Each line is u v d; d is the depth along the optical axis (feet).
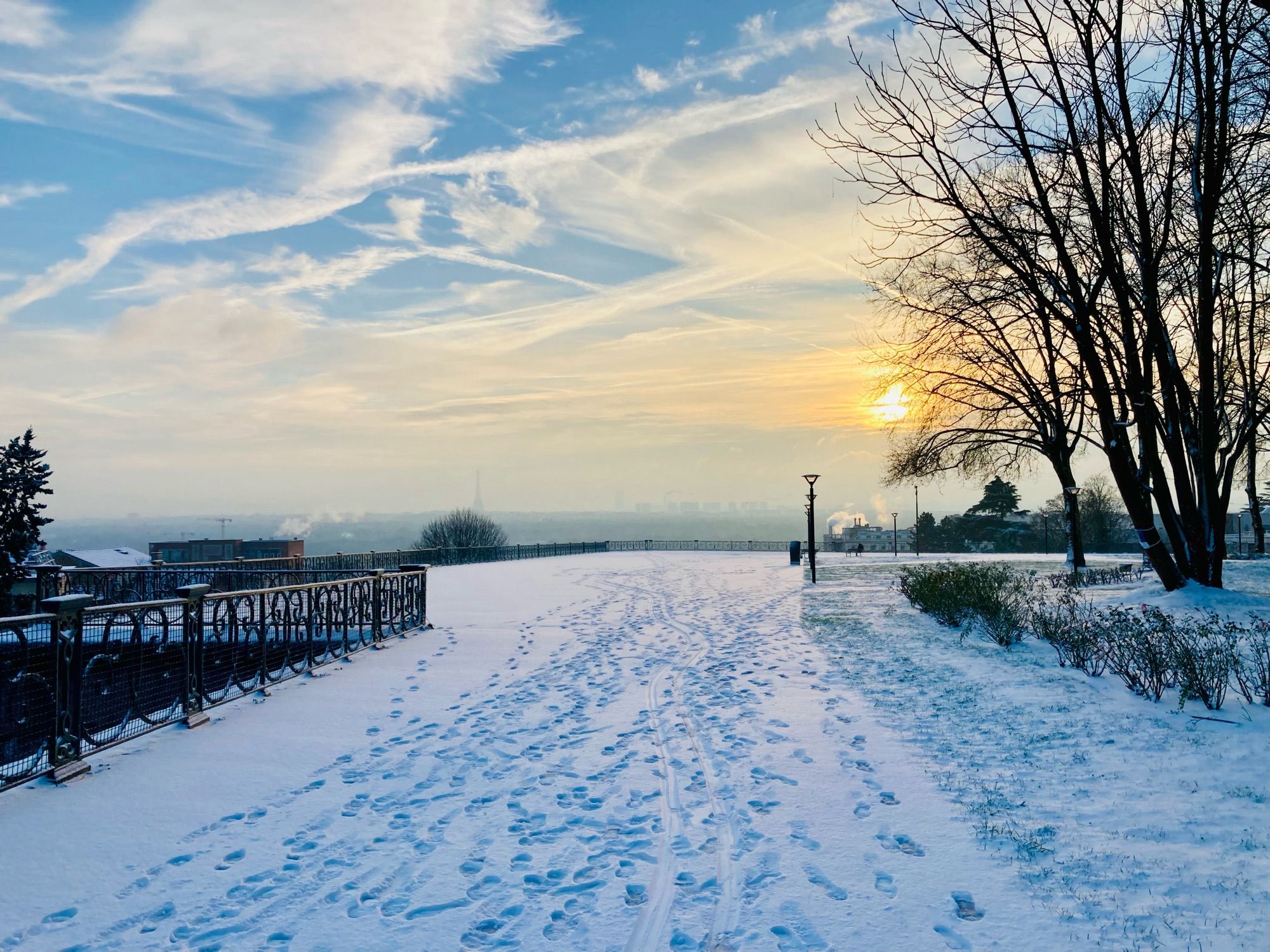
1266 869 13.02
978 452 87.71
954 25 42.24
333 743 21.85
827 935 11.55
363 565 94.12
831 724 23.47
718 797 17.52
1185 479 44.68
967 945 11.19
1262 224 40.11
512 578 87.25
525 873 13.85
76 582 61.52
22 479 62.08
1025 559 111.65
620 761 20.27
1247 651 29.09
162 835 15.47
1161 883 12.76
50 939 11.71
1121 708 23.29
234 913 12.48
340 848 14.96
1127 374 44.78
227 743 21.66
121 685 21.61
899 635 39.63
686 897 12.86
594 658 35.73
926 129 44.62
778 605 57.06
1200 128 40.91
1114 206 45.70
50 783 18.03
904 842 14.84
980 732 21.86
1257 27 37.09
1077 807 16.20
